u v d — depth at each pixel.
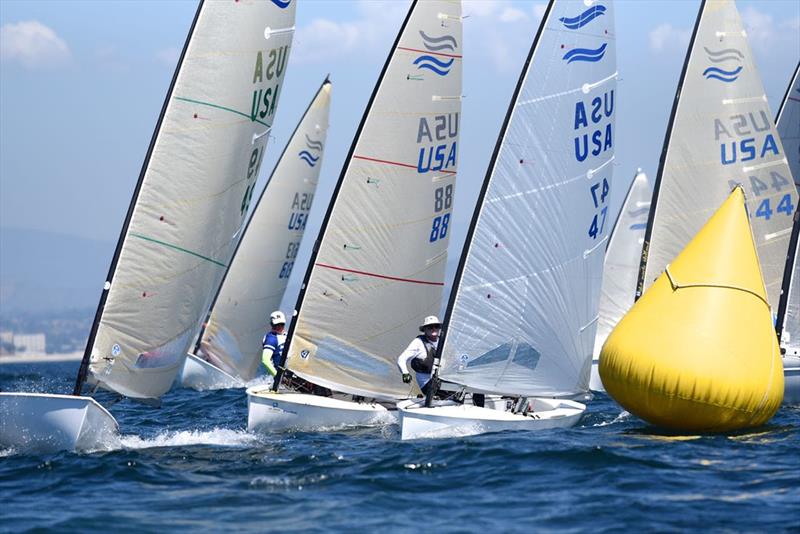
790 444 53.59
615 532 36.56
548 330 62.66
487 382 61.75
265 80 57.38
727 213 60.22
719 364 55.88
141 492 43.31
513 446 52.16
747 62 87.75
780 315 81.12
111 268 53.75
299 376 66.81
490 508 40.25
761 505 39.91
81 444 51.59
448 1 67.12
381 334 67.69
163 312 55.25
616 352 58.62
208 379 109.75
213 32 55.06
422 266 68.19
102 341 53.81
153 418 76.88
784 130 97.69
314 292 66.69
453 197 69.12
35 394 50.12
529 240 61.97
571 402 68.62
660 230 87.19
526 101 61.69
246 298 111.38
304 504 41.00
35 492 43.66
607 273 117.31
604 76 63.41
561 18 62.12
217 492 43.25
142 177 54.03
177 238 54.94
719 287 57.84
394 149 66.88
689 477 45.06
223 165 55.75
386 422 65.94
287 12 57.62
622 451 50.69
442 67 67.44
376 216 66.88
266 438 59.19
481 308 61.25
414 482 45.00
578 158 62.88
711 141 87.44
